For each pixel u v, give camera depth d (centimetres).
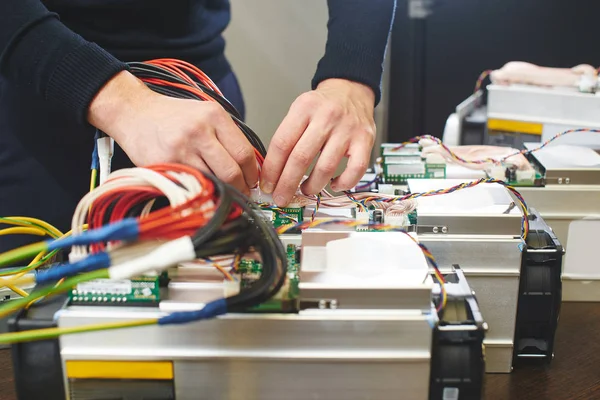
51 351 63
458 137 138
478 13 186
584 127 123
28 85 83
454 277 70
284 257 60
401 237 70
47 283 58
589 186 94
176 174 62
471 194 82
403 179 97
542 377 79
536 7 180
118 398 64
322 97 83
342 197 85
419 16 187
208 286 65
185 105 75
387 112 204
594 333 88
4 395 73
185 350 62
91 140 107
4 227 107
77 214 61
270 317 61
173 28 105
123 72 79
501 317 79
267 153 81
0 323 76
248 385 63
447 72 197
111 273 54
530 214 87
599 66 180
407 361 62
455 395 63
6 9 80
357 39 95
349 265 65
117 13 99
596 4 174
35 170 107
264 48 205
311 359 62
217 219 56
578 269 96
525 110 129
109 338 62
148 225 55
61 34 79
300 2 201
